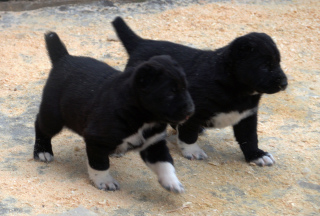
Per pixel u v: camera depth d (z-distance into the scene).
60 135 2.71
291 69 3.18
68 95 2.47
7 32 3.35
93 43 3.30
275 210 2.43
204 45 3.30
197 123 2.59
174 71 2.32
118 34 2.75
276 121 2.83
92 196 2.41
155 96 2.32
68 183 2.46
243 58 2.50
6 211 2.33
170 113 2.32
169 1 3.70
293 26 3.50
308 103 2.94
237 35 3.39
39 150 2.56
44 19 3.46
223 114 2.56
